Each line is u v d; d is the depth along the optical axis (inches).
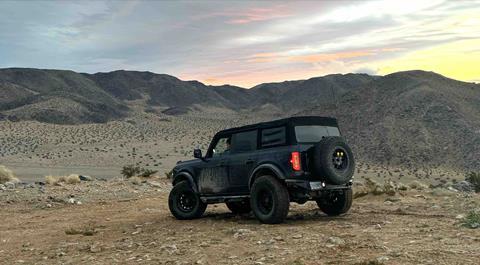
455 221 359.6
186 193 477.4
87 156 6058.1
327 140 385.1
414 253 260.1
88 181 962.1
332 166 380.5
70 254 333.1
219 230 386.3
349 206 432.8
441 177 4899.1
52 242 389.1
